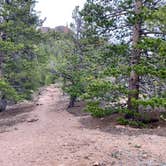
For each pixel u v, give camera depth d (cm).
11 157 1322
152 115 2077
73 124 2206
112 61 2114
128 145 1421
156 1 2030
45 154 1307
